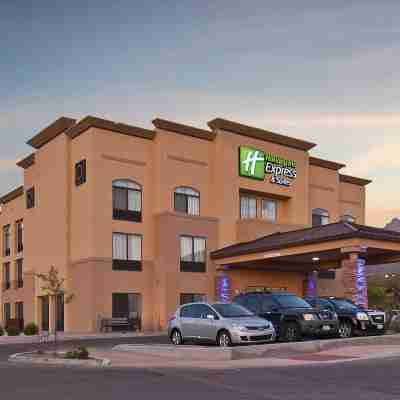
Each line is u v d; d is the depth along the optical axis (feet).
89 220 121.39
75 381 44.09
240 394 37.40
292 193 148.87
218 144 137.39
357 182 174.70
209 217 132.57
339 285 156.97
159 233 127.03
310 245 107.34
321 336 71.15
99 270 119.85
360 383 41.60
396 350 63.52
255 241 129.90
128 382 43.24
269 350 60.49
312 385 40.93
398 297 140.36
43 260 137.59
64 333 115.24
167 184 129.80
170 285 124.36
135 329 122.72
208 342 67.00
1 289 173.99
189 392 38.32
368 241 100.83
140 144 129.49
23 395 37.83
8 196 172.35
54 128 132.77
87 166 123.54
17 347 85.05
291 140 148.46
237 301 74.90
